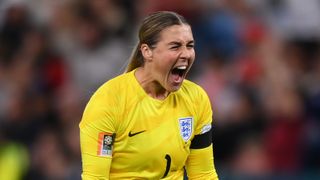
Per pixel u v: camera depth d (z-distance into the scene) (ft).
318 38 111.55
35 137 99.14
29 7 116.37
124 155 46.06
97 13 113.39
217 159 96.68
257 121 97.91
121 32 111.65
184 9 110.11
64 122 99.50
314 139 98.07
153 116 45.70
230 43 107.86
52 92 105.70
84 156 45.78
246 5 113.19
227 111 98.32
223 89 100.27
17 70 109.09
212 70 102.73
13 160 95.76
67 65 109.29
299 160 97.30
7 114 102.63
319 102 100.07
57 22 114.01
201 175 49.11
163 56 44.55
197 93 47.47
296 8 113.70
